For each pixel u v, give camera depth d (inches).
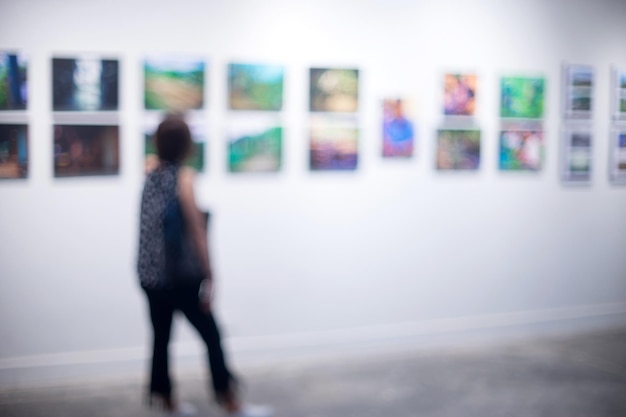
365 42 183.0
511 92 200.5
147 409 149.9
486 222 201.3
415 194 191.9
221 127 170.9
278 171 177.0
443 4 190.7
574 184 211.9
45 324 162.1
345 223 185.2
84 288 163.9
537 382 169.6
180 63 166.1
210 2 167.9
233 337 176.6
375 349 190.7
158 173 138.6
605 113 214.1
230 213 173.8
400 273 192.2
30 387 160.4
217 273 173.9
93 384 162.9
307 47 177.5
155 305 139.7
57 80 158.1
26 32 155.6
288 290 181.0
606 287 219.5
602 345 200.8
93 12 159.3
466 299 200.5
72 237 162.2
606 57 212.4
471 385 167.0
